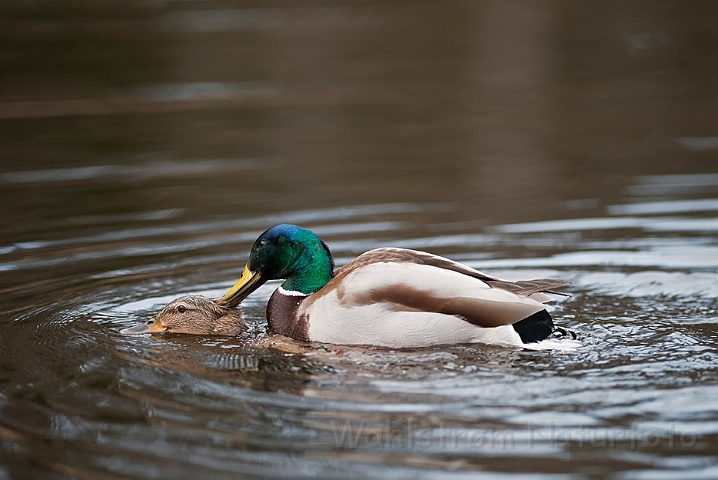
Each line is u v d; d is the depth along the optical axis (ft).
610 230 44.06
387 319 30.71
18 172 55.83
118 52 88.74
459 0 116.78
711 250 40.81
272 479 21.75
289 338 32.55
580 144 60.29
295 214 47.83
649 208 47.01
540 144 60.80
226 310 34.19
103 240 44.11
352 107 72.59
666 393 25.91
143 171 56.13
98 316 34.88
